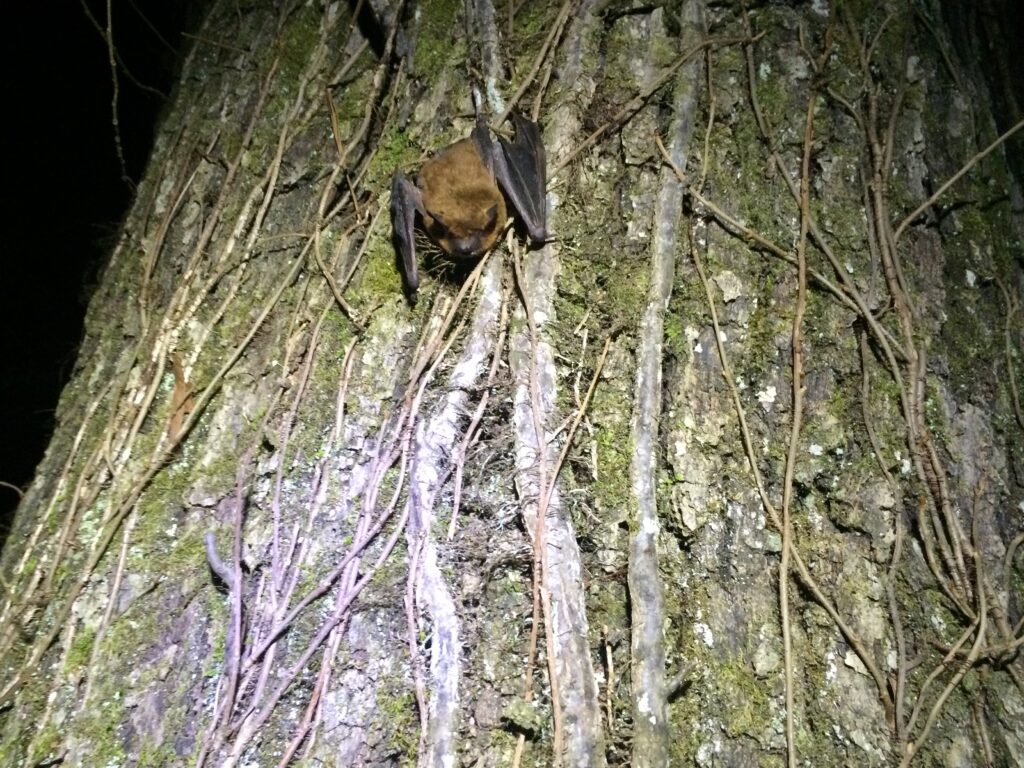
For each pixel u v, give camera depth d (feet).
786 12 11.00
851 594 8.61
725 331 9.52
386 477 8.98
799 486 8.98
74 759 8.01
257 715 8.07
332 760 7.98
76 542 8.91
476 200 9.63
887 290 9.69
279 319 9.93
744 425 9.07
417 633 8.33
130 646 8.46
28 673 8.34
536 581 8.33
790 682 8.27
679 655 8.41
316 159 10.94
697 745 8.14
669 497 8.87
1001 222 10.52
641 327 9.38
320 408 9.40
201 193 10.93
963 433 9.30
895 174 10.28
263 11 12.35
